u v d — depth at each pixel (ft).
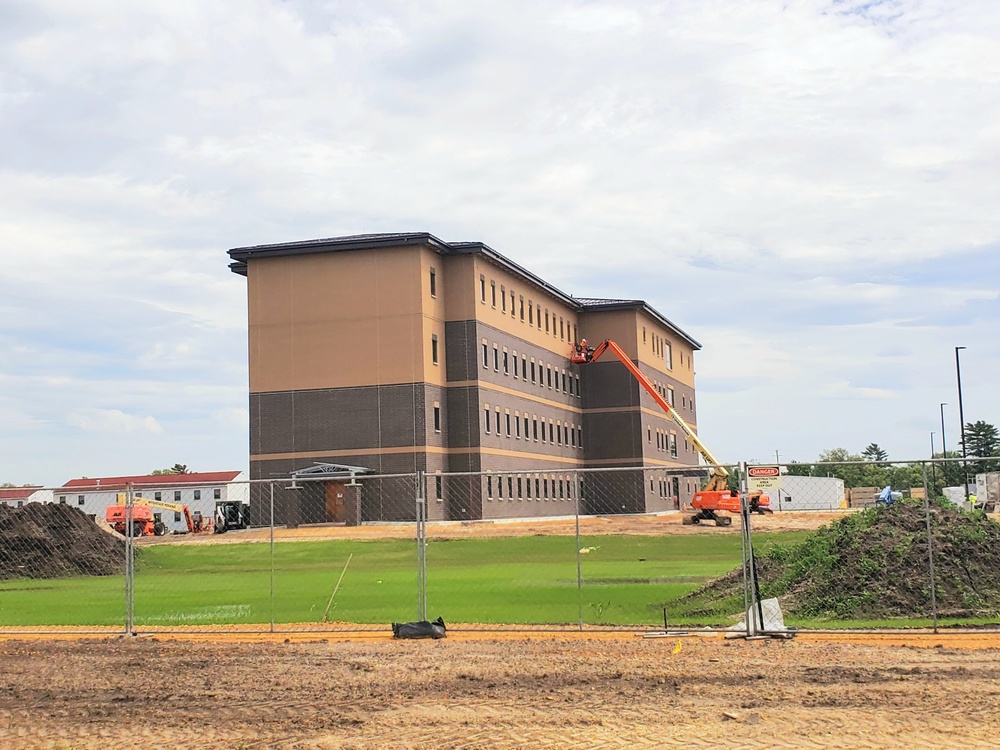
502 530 185.57
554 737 35.19
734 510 204.33
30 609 84.84
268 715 40.04
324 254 234.99
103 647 58.70
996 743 33.19
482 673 47.50
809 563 72.18
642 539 154.61
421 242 229.86
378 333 230.89
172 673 49.62
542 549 139.64
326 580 104.94
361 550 142.51
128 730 38.40
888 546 68.44
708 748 33.32
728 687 42.68
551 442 294.87
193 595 93.40
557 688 43.50
